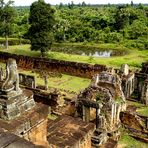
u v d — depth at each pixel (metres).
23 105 5.86
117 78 17.27
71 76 30.94
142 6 92.06
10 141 3.78
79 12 96.31
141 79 23.47
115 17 74.88
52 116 18.70
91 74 29.75
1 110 5.54
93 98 16.36
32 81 24.03
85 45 63.09
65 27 69.25
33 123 5.75
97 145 13.37
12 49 50.19
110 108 15.80
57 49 57.38
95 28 74.50
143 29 68.62
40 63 33.19
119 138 16.41
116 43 63.66
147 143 16.14
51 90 24.77
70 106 18.22
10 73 5.77
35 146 3.73
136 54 49.56
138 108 21.78
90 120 16.94
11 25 49.28
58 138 6.86
